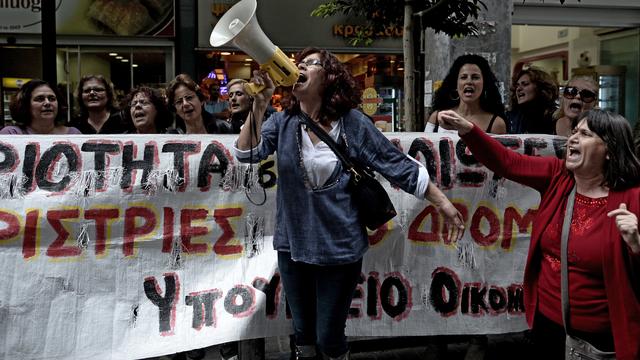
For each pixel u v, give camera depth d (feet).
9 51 36.86
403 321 13.34
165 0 36.42
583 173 9.82
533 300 10.62
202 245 12.78
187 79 16.33
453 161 13.58
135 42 36.81
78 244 12.28
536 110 20.10
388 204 10.37
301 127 10.36
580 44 46.73
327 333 10.48
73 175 12.36
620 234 9.08
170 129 17.54
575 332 9.85
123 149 12.59
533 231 10.47
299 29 37.50
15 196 12.10
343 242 10.13
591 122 9.62
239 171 12.94
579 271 9.69
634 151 9.52
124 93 37.14
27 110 15.97
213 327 12.69
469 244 13.61
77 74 36.94
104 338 12.23
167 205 12.69
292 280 10.76
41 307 12.05
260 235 12.96
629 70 45.60
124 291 12.41
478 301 13.61
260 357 13.48
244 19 9.29
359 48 37.96
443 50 25.39
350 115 10.37
